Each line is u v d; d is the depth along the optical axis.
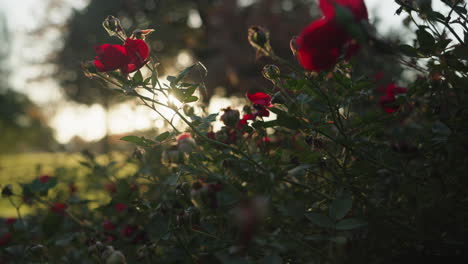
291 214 0.56
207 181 0.62
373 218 0.58
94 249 0.68
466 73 0.61
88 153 0.99
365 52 0.49
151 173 0.77
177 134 0.64
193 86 0.61
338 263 0.54
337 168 0.66
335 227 0.55
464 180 0.60
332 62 0.52
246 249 0.54
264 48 0.58
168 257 0.63
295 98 0.65
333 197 0.62
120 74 0.62
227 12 4.44
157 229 0.63
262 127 0.64
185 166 0.61
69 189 1.13
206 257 0.62
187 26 5.50
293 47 0.60
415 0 0.62
